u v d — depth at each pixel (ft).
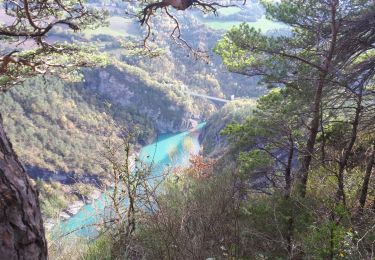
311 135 22.18
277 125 22.62
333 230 11.08
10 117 151.43
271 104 23.79
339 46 20.74
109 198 14.88
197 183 20.59
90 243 14.03
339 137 23.59
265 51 23.81
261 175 21.80
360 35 20.04
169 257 10.86
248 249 13.52
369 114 21.13
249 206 16.21
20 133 145.48
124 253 12.18
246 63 24.61
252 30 24.31
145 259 12.03
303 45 24.09
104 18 26.73
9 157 3.99
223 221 13.58
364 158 22.97
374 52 23.22
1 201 3.49
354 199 18.47
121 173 14.23
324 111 23.07
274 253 13.99
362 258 10.52
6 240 3.41
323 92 21.29
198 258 11.16
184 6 21.25
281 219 15.49
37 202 4.00
